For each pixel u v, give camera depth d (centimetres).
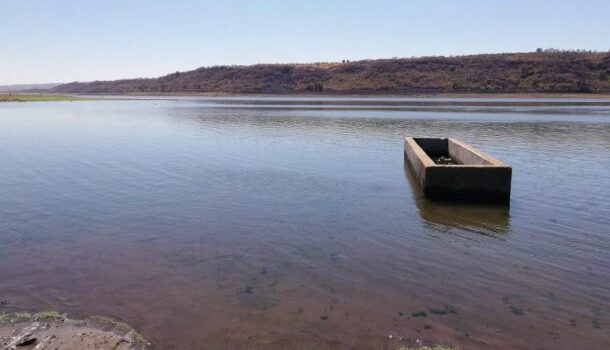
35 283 753
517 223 1100
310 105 6481
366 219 1125
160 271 806
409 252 912
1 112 5228
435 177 1271
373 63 12475
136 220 1101
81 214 1148
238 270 814
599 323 650
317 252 905
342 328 627
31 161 1925
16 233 999
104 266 825
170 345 586
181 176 1612
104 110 5634
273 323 638
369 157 2047
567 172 1681
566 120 3838
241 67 14562
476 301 709
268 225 1071
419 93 10069
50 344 582
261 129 3225
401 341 598
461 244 960
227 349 579
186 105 6900
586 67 10219
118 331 615
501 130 3103
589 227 1075
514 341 602
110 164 1848
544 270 830
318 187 1458
